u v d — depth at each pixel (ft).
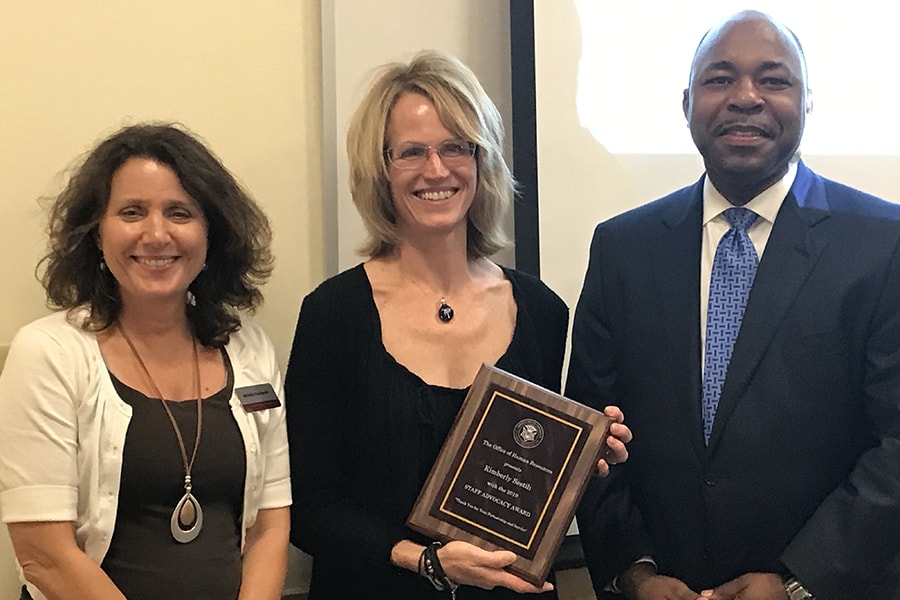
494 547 4.78
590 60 6.72
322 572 5.25
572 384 5.74
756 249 5.33
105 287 4.75
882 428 5.00
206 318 4.99
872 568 4.88
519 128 6.58
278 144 6.15
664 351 5.30
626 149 6.86
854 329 5.06
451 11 6.52
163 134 4.74
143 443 4.53
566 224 6.72
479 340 5.34
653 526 5.38
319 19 6.21
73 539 4.40
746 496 5.05
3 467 4.35
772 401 5.02
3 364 5.62
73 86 5.76
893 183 7.50
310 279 6.29
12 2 5.63
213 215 4.84
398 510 5.05
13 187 5.70
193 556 4.58
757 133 5.12
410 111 5.17
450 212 5.22
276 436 5.03
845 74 7.34
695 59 5.48
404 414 5.05
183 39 5.93
